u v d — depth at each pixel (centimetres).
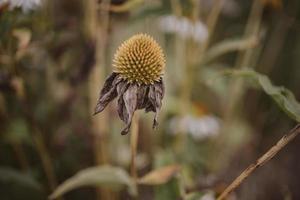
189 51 65
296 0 80
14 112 65
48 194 63
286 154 86
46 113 67
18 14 52
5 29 51
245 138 78
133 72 38
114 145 67
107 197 62
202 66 69
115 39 67
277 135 86
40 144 60
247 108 87
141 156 67
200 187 57
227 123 73
